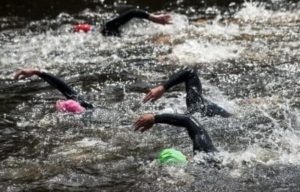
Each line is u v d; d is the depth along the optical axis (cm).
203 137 678
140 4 1659
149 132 764
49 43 1273
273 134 729
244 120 776
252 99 855
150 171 650
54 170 673
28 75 862
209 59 1077
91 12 1612
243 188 598
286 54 1070
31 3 1741
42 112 868
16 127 817
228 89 912
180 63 1066
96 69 1064
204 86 929
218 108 798
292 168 636
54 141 759
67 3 1728
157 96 792
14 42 1305
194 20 1408
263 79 948
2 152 734
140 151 710
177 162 655
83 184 633
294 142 705
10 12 1658
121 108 859
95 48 1204
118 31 1282
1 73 1078
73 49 1210
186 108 834
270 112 802
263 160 657
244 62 1042
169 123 690
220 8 1522
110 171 660
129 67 1063
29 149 739
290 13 1405
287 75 959
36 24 1498
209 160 654
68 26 1448
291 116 784
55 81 879
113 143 739
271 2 1530
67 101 862
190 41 1196
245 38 1198
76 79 1015
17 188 632
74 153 717
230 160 657
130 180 634
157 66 1060
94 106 866
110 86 967
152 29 1322
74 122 816
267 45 1135
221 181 614
